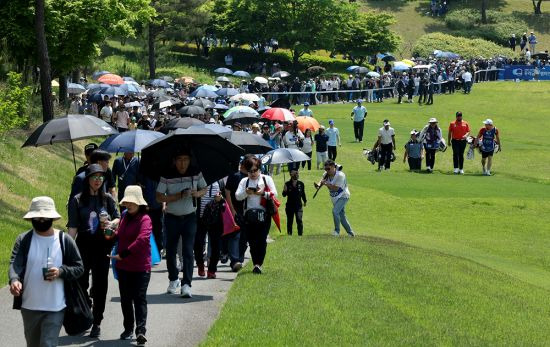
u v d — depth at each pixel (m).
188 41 88.38
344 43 94.19
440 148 38.59
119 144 17.33
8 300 13.88
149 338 11.63
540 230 27.78
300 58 92.81
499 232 27.38
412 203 30.67
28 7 35.84
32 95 33.25
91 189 11.92
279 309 12.95
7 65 33.50
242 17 88.06
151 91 55.59
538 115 65.19
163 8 75.44
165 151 13.88
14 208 21.53
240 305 13.18
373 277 16.12
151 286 15.32
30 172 26.33
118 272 11.55
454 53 100.38
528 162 43.97
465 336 12.52
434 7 118.50
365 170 39.53
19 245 9.65
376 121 60.12
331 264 17.09
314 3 87.00
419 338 11.91
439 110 66.81
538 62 86.44
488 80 86.19
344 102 73.00
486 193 32.81
